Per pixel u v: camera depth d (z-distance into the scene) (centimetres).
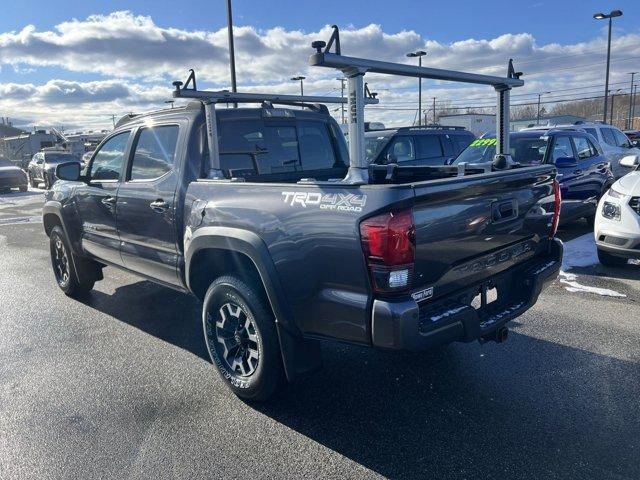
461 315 300
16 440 330
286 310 322
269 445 316
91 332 518
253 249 329
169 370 425
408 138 1170
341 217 285
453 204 300
